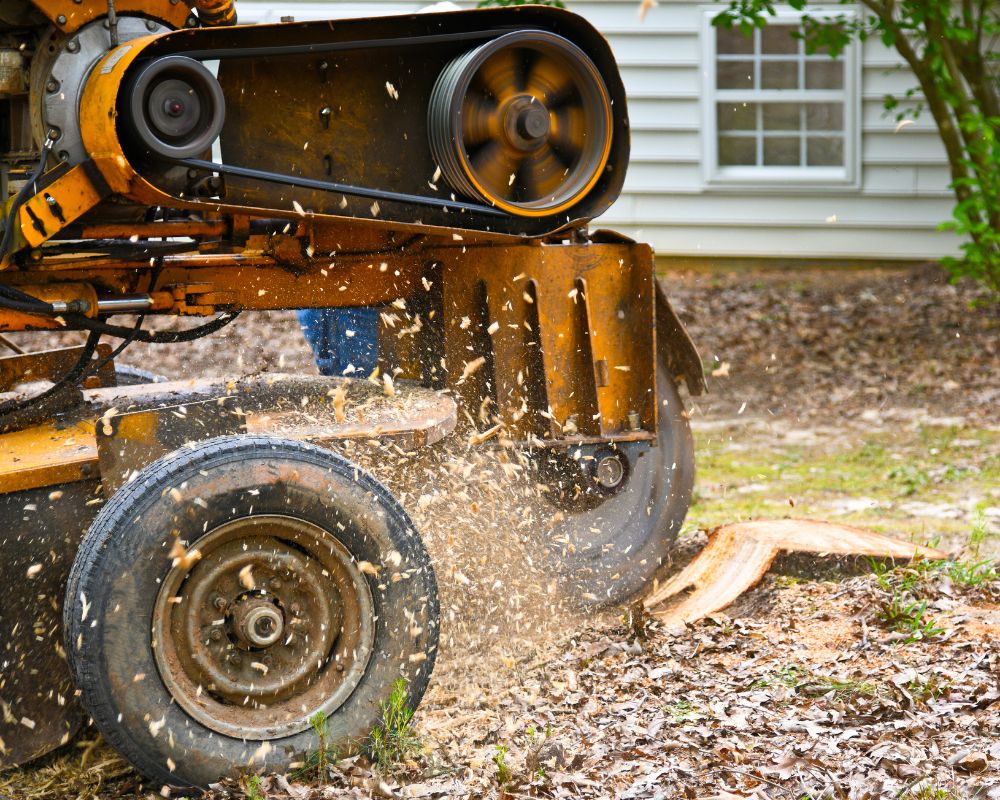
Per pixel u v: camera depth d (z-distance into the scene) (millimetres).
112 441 3912
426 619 3910
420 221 4668
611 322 5492
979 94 12055
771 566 5656
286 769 3676
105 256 4484
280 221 4883
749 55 14180
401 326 5320
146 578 3516
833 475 8398
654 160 14234
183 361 10820
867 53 14086
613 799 3506
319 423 4430
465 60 4496
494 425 5332
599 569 5648
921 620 4906
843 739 3836
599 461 5445
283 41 4297
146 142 3953
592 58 4855
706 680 4480
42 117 4121
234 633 3707
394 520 3869
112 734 3488
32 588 3904
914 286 13906
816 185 14297
